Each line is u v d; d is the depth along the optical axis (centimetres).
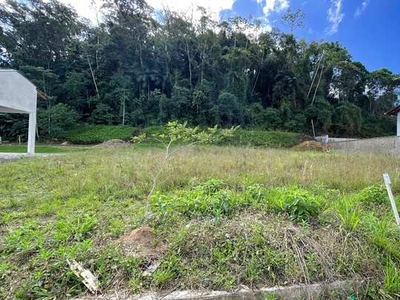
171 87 2547
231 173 470
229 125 2267
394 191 393
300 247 195
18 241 202
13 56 2405
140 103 2423
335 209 248
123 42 2617
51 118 2145
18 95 998
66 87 2409
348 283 172
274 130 2319
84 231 223
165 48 2595
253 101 2661
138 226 233
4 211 294
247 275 172
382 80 2892
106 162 620
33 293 150
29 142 1041
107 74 2648
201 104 2300
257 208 263
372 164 595
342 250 193
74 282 159
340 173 480
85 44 2588
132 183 396
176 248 191
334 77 2855
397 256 189
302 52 2681
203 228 215
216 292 159
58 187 392
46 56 2605
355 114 2512
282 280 171
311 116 2483
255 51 2731
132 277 164
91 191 365
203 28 2748
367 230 215
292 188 322
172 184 395
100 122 2355
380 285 172
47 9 2545
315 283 170
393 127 2703
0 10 2359
